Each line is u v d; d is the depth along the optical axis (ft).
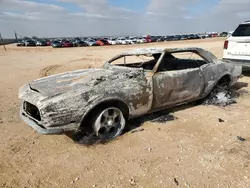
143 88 12.67
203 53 16.49
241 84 22.65
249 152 10.42
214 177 8.82
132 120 14.52
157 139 12.02
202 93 16.08
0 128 14.01
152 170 9.43
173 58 15.60
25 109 12.10
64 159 10.53
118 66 15.12
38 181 9.06
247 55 22.63
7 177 9.36
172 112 15.80
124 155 10.65
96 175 9.29
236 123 13.62
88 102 10.93
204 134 12.39
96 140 11.94
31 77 30.78
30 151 11.33
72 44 127.54
